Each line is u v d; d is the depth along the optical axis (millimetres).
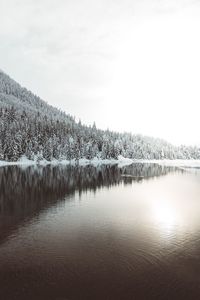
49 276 22031
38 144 166000
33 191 59281
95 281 21312
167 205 47188
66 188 63938
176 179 86875
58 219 37719
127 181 79500
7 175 87000
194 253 26469
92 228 33875
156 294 19734
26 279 21562
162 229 33781
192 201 50719
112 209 43812
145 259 25125
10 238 30203
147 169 133125
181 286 20719
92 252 26516
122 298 19281
